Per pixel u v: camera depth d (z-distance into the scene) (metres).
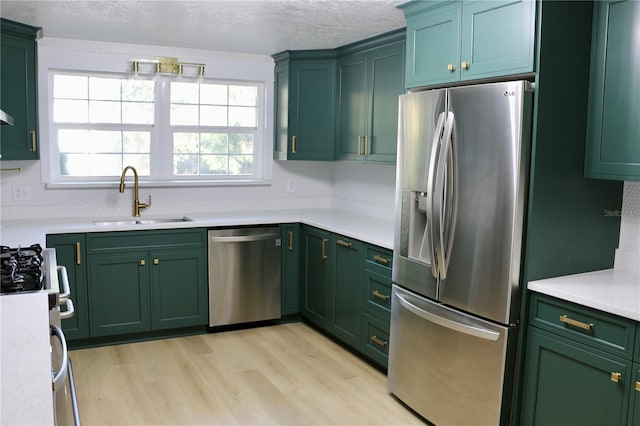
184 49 4.55
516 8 2.36
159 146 4.58
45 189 4.18
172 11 3.24
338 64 4.37
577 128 2.46
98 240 3.79
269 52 4.64
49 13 3.30
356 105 4.15
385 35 3.73
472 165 2.50
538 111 2.32
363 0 2.93
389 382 3.17
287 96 4.58
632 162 2.32
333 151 4.46
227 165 4.89
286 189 5.04
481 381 2.53
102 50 4.28
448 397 2.71
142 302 3.97
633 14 2.29
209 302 4.18
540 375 2.37
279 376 3.45
